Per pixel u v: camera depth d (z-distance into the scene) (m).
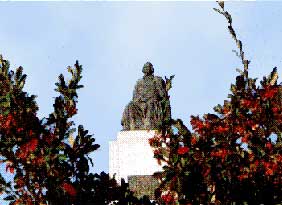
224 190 6.87
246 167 6.97
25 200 6.93
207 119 7.08
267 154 6.97
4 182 6.97
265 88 7.15
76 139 7.31
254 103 7.14
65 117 7.30
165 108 7.21
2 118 6.95
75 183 7.23
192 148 6.86
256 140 7.00
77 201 7.11
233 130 7.05
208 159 6.81
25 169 6.89
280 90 7.25
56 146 7.05
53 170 6.96
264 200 6.88
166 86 7.28
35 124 7.01
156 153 7.03
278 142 7.02
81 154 7.27
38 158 6.91
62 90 7.47
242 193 6.88
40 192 6.96
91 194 7.25
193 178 6.81
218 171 6.88
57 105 7.33
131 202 7.45
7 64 7.34
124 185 7.56
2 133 6.89
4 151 6.81
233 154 6.96
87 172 7.29
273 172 6.86
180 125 7.00
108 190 7.38
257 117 7.14
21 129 6.93
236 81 7.21
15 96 7.13
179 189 6.81
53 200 6.94
